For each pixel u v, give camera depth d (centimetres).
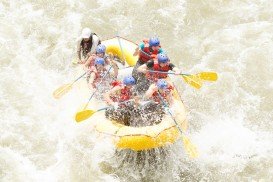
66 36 2542
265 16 2648
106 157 1909
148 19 2648
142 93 1984
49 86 2266
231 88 2266
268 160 1917
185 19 2655
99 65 2002
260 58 2398
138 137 1767
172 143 1812
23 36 2534
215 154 1945
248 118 2125
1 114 2094
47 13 2662
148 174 1869
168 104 1900
